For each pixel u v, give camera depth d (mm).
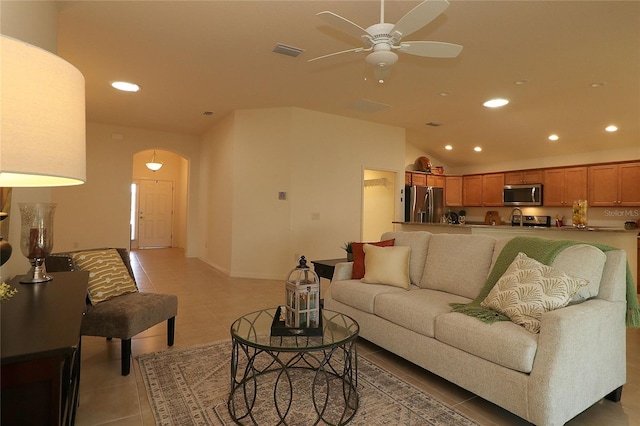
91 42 3393
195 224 7945
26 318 1187
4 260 1309
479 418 1932
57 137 953
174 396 2107
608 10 2732
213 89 4727
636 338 3176
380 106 5355
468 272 2723
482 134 6703
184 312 3791
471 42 3283
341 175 5980
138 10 2848
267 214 5672
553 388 1666
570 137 6211
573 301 2002
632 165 5789
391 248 3121
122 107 5633
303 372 2445
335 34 3203
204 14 2895
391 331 2568
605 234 4082
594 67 3816
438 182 8227
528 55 3541
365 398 2115
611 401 2113
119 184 7086
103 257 2799
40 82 910
